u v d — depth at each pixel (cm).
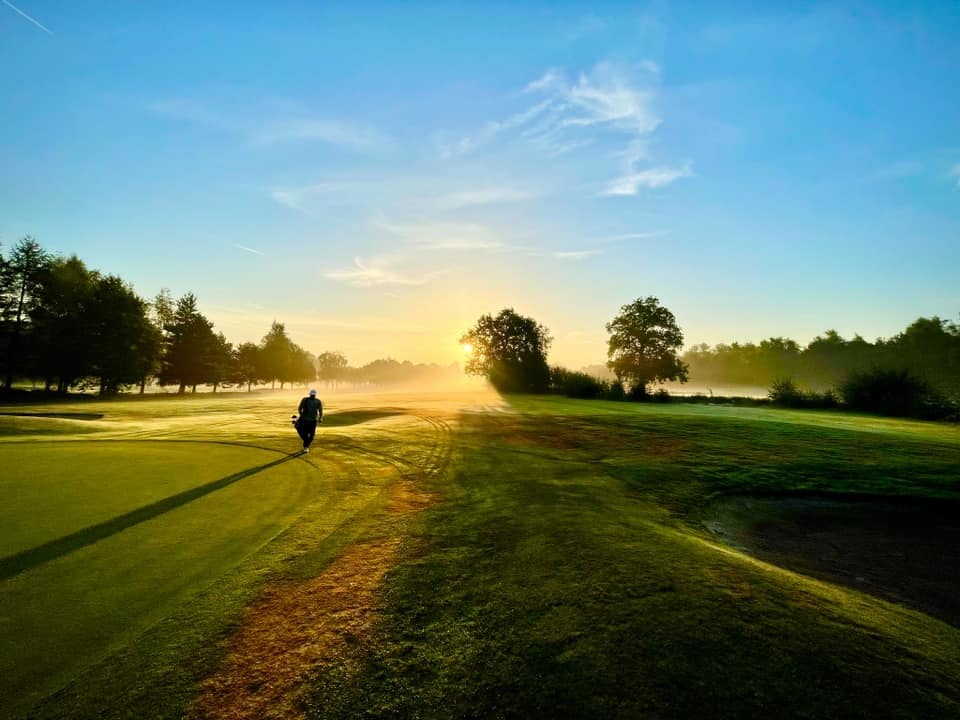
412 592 484
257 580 505
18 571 505
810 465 1262
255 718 296
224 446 1445
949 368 8200
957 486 1083
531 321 7256
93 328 4612
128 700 305
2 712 287
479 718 301
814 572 650
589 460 1327
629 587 491
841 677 343
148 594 460
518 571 538
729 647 378
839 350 13562
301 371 9500
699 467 1244
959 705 317
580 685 330
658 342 6138
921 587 608
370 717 302
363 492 924
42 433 1769
